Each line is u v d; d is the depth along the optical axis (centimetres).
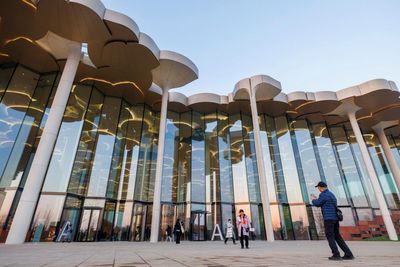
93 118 2038
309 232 2056
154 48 1736
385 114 2592
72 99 1969
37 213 1497
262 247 950
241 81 2153
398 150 3119
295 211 2164
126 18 1491
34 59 1823
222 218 2017
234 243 1405
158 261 405
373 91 2145
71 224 1603
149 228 1927
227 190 2159
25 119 1759
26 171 1628
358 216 2345
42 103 1864
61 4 1310
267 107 2480
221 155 2347
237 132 2481
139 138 2234
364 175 2731
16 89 1789
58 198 1588
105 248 846
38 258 455
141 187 2038
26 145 1692
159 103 2408
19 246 902
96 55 1709
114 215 1838
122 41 1578
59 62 1853
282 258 461
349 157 2714
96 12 1370
